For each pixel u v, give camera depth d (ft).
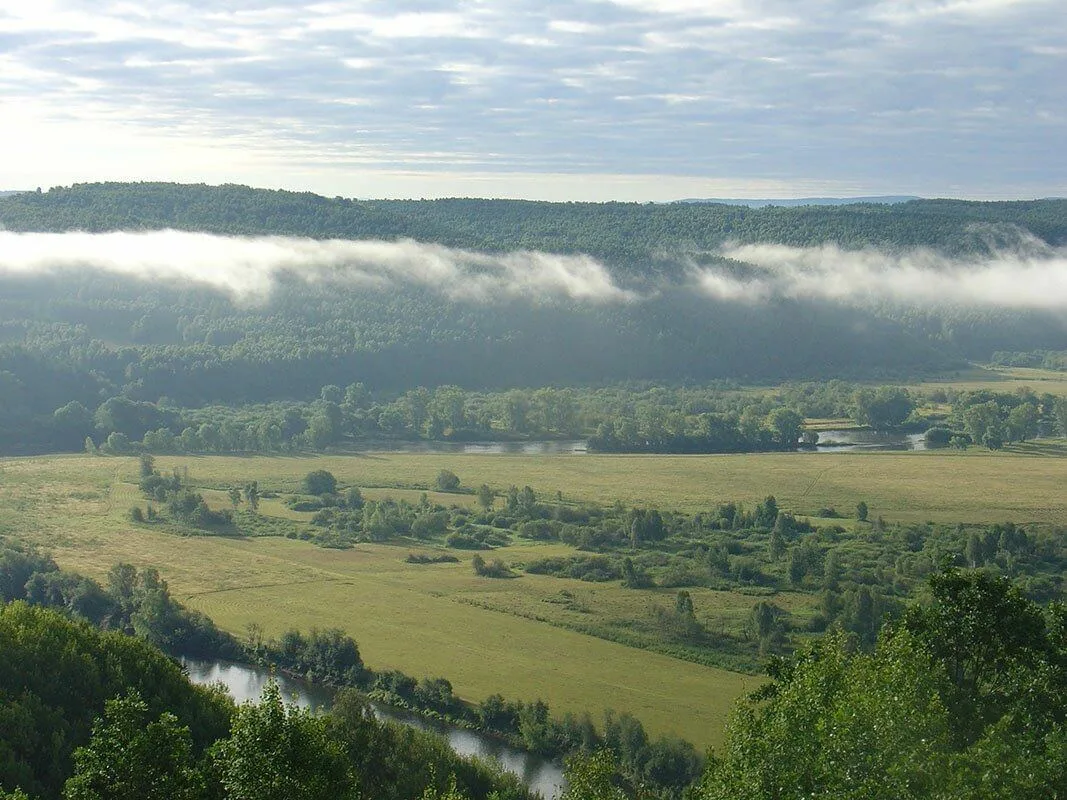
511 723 360.89
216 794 170.40
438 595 489.67
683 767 320.91
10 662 258.37
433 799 211.41
